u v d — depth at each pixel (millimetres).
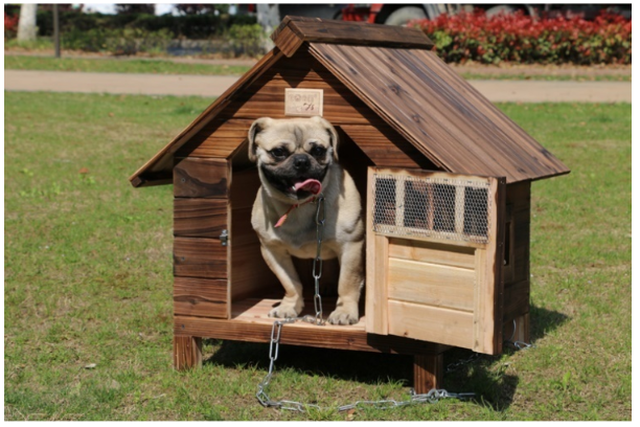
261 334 3551
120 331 3939
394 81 3508
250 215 3822
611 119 8391
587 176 6160
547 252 4652
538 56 12828
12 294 4227
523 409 3424
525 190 3693
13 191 5809
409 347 3424
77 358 3752
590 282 4320
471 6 13641
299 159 3340
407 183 3289
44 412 3408
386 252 3338
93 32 16375
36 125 8227
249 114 3494
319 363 3691
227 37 15633
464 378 3590
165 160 3613
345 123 3418
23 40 16875
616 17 12758
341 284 3557
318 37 3430
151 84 11289
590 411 3402
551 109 8992
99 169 6500
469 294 3240
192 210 3574
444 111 3523
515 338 3797
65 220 5137
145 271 4504
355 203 3520
